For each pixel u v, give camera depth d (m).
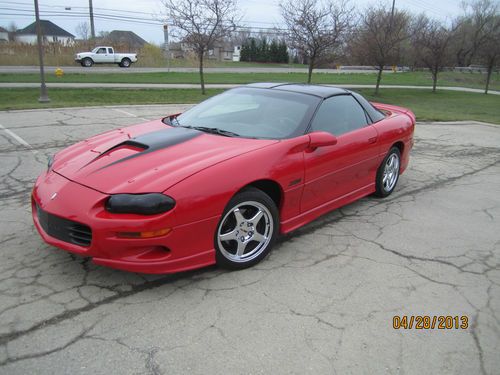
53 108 10.41
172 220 2.67
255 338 2.44
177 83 23.17
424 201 4.89
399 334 2.54
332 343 2.43
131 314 2.61
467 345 2.47
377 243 3.73
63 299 2.73
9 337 2.37
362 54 25.11
